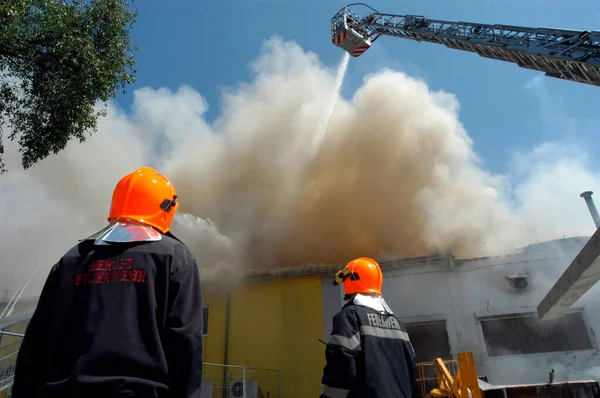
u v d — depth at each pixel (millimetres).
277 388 14695
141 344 1700
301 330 15336
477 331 13664
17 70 8938
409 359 2941
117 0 9812
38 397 1618
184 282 1884
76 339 1678
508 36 9328
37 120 9305
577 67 7891
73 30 9039
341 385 2480
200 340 1804
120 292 1771
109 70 9578
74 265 1861
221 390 14820
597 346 12680
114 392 1575
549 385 8461
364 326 2740
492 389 8578
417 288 14672
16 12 8102
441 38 11453
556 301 9797
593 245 7434
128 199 2107
